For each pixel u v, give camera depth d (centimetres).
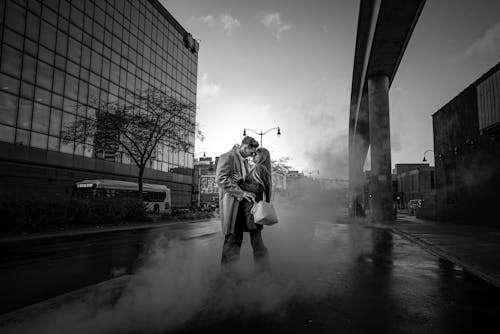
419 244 1068
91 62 3709
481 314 362
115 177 4009
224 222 415
